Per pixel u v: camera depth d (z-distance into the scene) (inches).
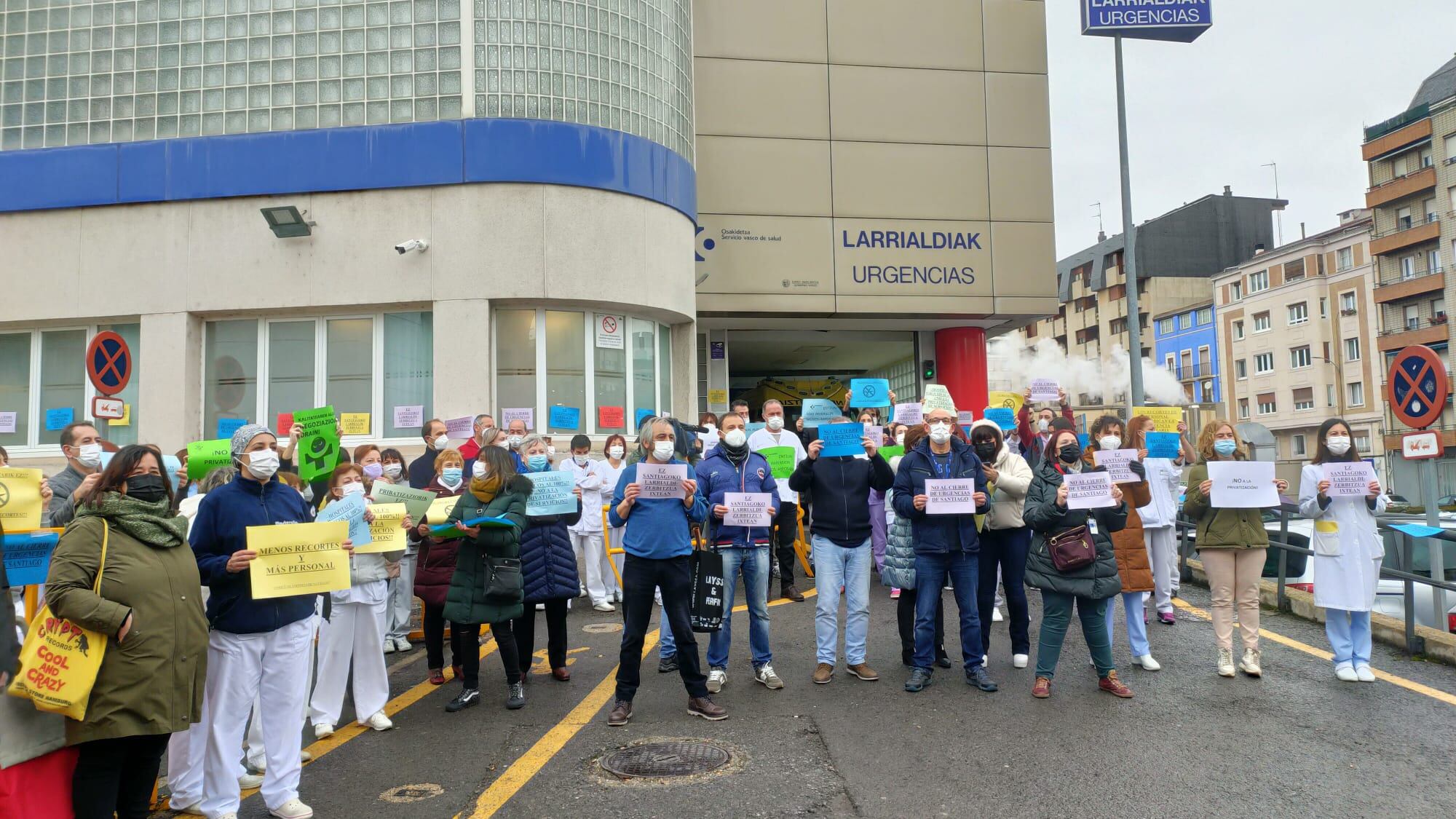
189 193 477.1
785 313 671.1
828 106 683.4
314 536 178.2
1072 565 237.3
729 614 259.6
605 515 394.9
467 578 243.3
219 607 174.1
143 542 152.2
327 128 477.7
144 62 489.1
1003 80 711.7
